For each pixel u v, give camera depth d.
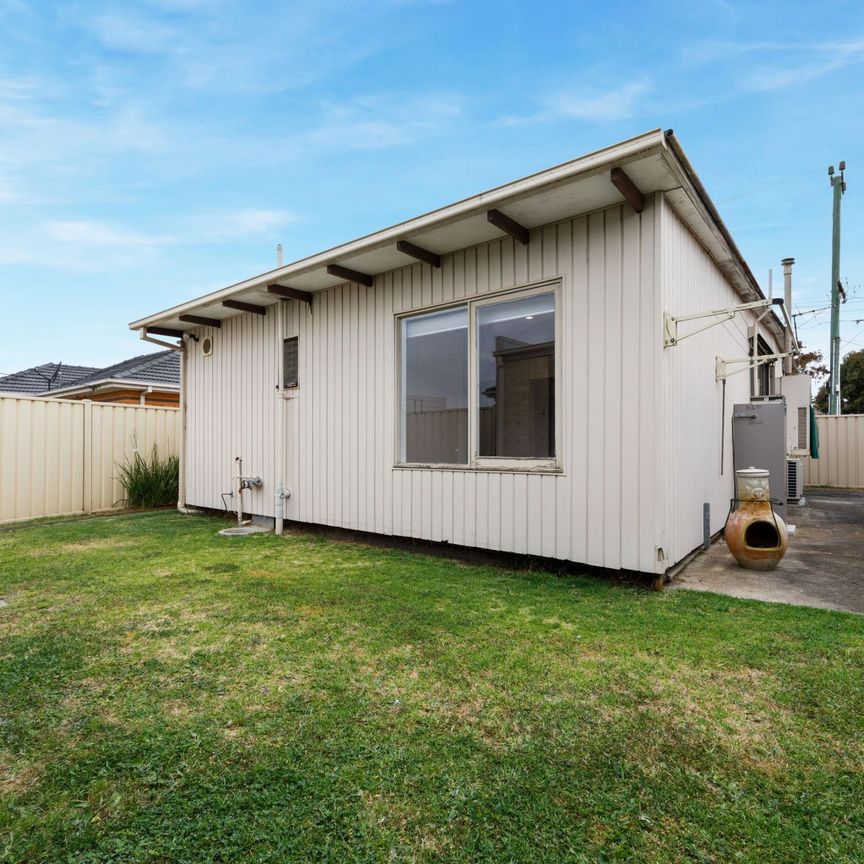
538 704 2.20
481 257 4.73
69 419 8.34
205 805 1.64
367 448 5.64
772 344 9.86
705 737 1.96
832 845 1.46
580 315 4.13
